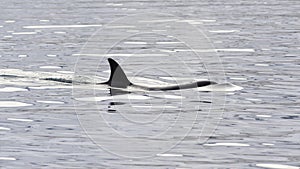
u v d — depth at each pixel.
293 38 97.88
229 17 131.25
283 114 50.34
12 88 61.53
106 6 157.88
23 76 67.25
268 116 49.75
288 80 64.69
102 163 38.44
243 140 43.19
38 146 42.03
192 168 37.34
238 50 87.31
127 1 173.88
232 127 46.69
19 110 52.44
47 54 83.69
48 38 100.81
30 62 76.88
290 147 41.31
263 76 67.12
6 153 40.50
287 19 124.62
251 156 39.56
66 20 126.81
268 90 59.75
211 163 38.25
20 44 93.75
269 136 44.03
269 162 38.28
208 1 176.38
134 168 37.47
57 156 39.84
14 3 171.50
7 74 68.31
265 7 153.75
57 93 58.97
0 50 87.50
